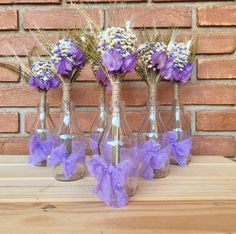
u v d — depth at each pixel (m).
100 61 0.46
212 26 0.69
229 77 0.69
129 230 0.38
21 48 0.70
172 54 0.58
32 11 0.69
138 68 0.54
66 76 0.54
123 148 0.46
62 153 0.53
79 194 0.47
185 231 0.38
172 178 0.54
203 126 0.70
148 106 0.56
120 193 0.43
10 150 0.71
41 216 0.41
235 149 0.70
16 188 0.50
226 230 0.38
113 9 0.69
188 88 0.70
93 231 0.38
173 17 0.69
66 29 0.69
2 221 0.40
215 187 0.50
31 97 0.71
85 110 0.71
